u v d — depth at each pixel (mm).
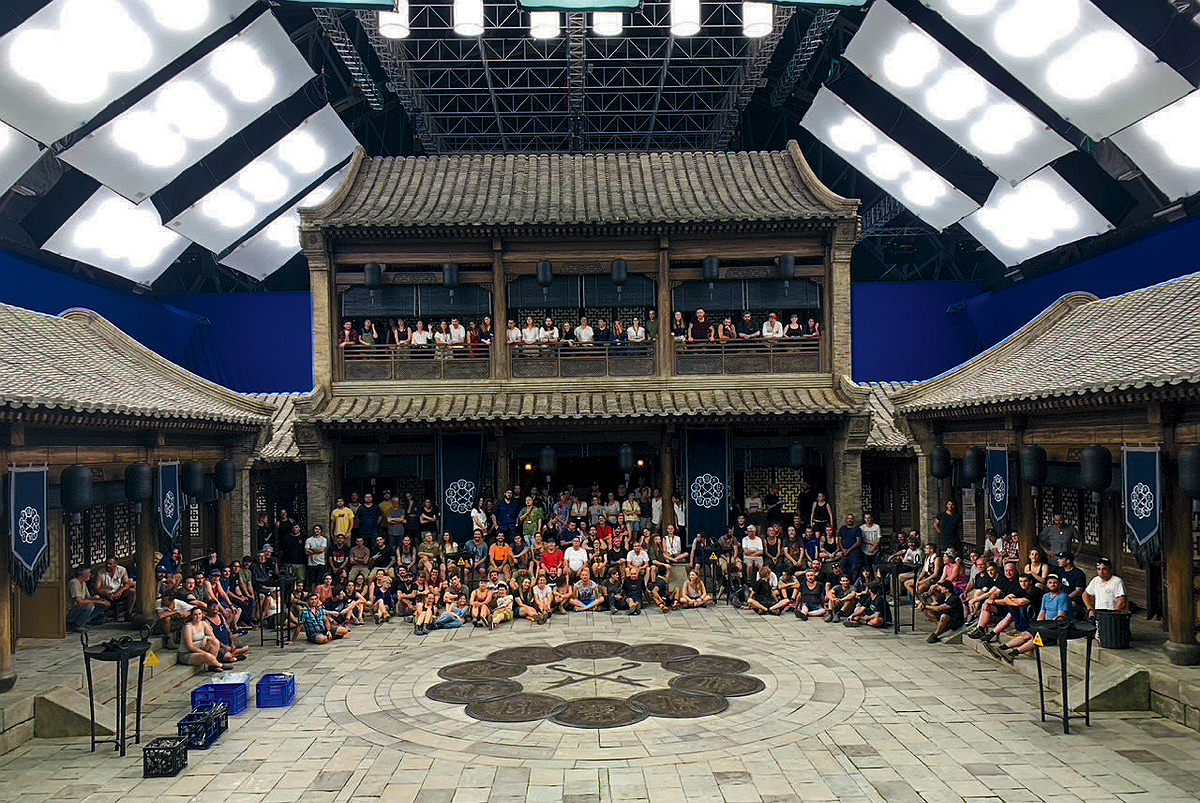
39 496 14703
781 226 26266
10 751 13172
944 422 22469
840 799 11062
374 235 26281
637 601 22094
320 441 25094
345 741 13367
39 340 18688
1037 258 35062
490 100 37469
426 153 37594
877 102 29094
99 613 19422
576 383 26859
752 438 26500
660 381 26828
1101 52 22000
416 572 23031
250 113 27016
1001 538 21125
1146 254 28328
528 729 13711
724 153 30312
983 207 31891
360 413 25125
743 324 27891
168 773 12078
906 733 13336
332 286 26781
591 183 28531
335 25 27297
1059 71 23125
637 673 16609
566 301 27812
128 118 24719
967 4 22594
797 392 26469
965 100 26562
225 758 12750
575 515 25734
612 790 11445
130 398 16984
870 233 39281
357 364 26859
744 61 32250
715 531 25844
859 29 26312
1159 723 13602
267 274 38000
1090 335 19766
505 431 26203
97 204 28312
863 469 29531
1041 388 16797
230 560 22203
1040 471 18188
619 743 13055
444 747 13039
